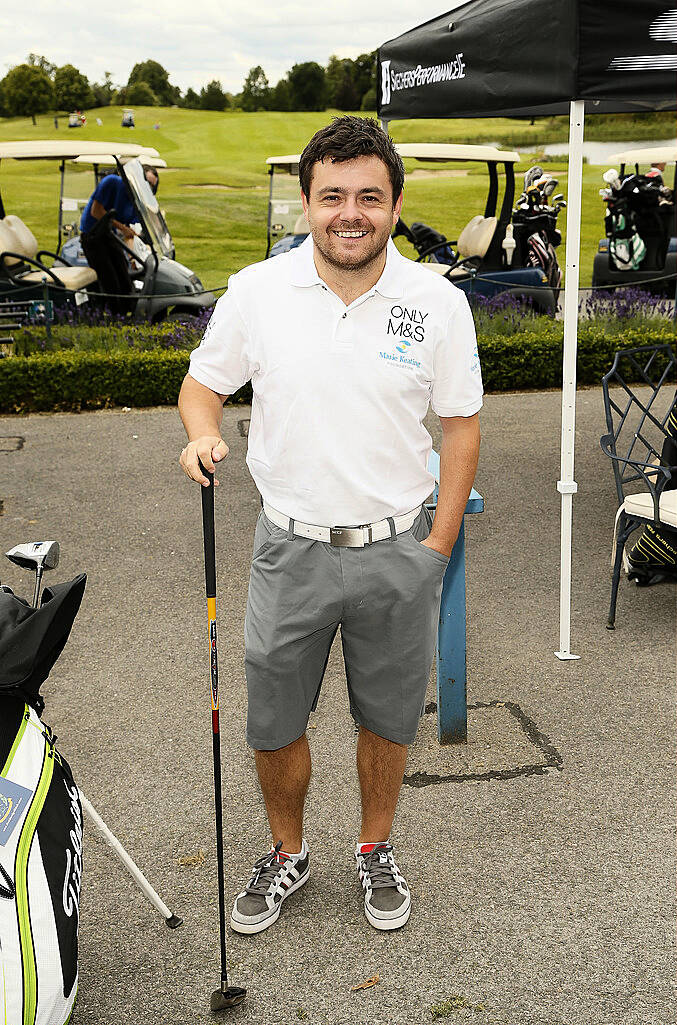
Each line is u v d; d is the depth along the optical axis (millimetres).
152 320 9945
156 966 2600
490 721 3734
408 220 15008
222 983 2441
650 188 11734
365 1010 2457
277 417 2373
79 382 8617
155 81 69188
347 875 2928
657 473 4715
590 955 2619
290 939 2682
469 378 2459
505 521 5832
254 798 3311
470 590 4914
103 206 9852
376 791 2734
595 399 8789
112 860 3010
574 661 4180
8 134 42594
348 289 2293
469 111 4781
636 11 3611
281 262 2365
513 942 2664
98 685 4055
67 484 6594
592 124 32969
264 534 2506
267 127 43125
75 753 3576
